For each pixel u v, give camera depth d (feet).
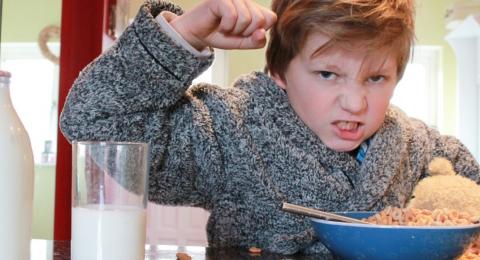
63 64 5.25
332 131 2.44
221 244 2.65
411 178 2.85
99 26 5.33
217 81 9.75
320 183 2.56
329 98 2.33
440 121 10.43
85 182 1.61
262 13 2.08
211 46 2.21
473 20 8.75
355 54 2.22
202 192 2.62
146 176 1.67
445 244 1.71
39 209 5.19
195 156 2.48
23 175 1.51
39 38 5.37
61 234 5.09
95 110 2.15
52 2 5.35
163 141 2.36
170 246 2.48
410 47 2.50
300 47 2.34
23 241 1.53
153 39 2.11
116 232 1.58
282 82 2.61
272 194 2.55
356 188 2.59
